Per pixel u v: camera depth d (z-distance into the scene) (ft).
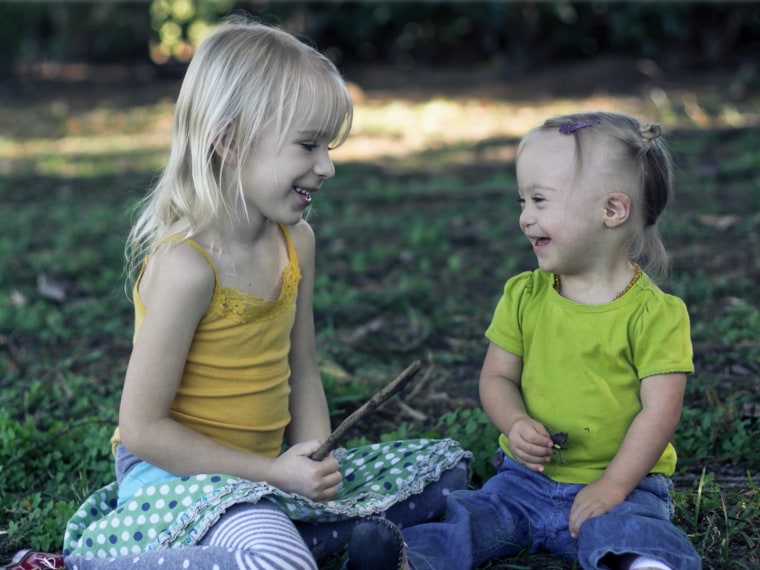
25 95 45.37
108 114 41.27
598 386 8.79
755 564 8.95
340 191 27.50
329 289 18.57
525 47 45.96
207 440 8.62
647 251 9.19
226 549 7.70
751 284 17.03
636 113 35.37
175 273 8.44
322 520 8.80
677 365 8.60
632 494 8.63
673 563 7.87
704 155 28.37
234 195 8.66
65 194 28.17
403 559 7.93
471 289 18.28
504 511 9.04
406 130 35.91
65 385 13.74
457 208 25.00
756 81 38.83
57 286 18.76
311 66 8.63
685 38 43.86
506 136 33.99
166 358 8.46
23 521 10.10
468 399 13.34
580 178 8.65
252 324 8.82
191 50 51.06
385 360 14.90
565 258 8.82
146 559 7.89
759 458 10.94
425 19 47.96
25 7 48.88
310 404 9.93
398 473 9.48
